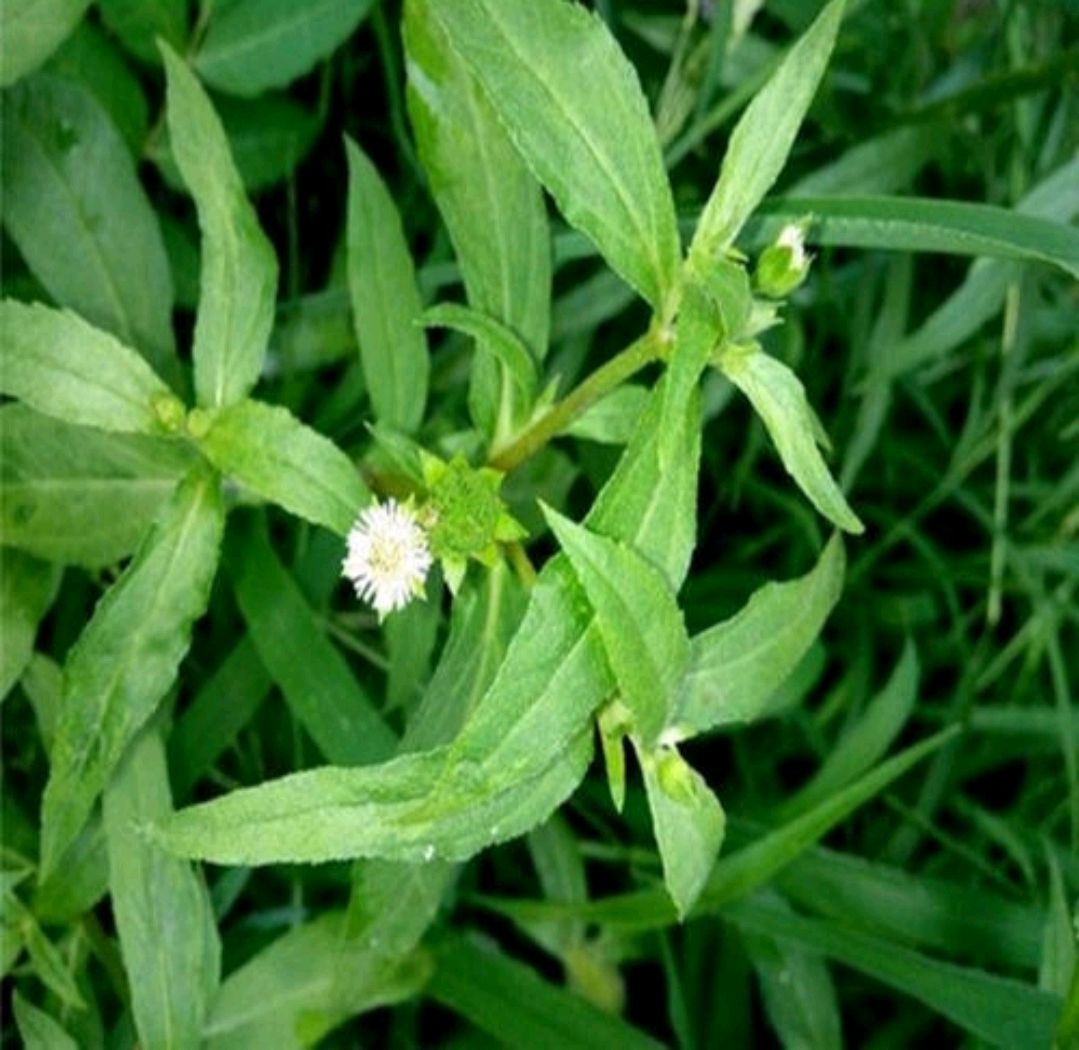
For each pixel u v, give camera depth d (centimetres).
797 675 24
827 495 15
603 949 24
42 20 18
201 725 22
